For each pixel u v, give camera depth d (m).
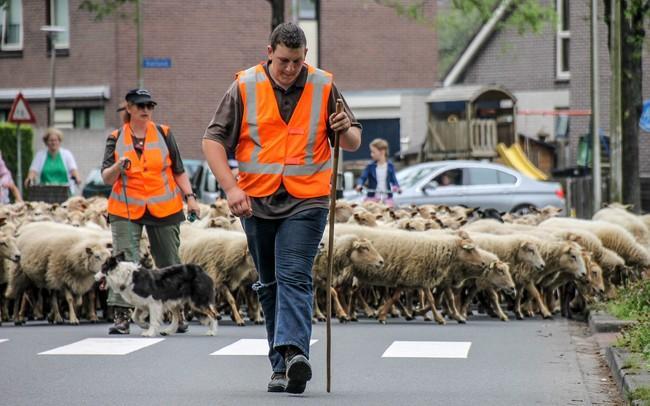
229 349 13.06
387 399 9.72
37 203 21.95
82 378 10.78
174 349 13.07
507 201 33.25
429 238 17.44
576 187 36.16
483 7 32.25
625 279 19.78
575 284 18.78
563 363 12.34
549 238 18.86
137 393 9.92
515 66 58.44
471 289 18.05
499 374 11.38
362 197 31.25
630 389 9.58
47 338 14.22
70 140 46.62
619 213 22.66
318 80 9.73
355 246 16.98
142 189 14.77
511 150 43.56
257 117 9.62
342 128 9.34
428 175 33.12
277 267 9.59
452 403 9.60
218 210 19.92
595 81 28.47
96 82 47.44
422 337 14.73
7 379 10.72
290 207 9.58
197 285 14.84
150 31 47.50
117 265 14.66
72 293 16.78
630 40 27.45
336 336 14.80
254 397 9.69
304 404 9.38
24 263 16.66
